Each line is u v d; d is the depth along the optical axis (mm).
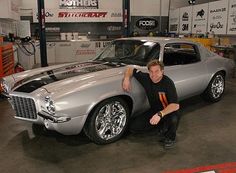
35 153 2859
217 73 4480
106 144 3041
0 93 4973
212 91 4496
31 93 2828
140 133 3340
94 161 2678
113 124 3045
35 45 9680
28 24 9328
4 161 2699
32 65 9086
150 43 3691
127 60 3648
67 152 2873
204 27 9203
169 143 2920
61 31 11625
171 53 3777
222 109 4281
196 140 3143
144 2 12172
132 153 2836
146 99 3258
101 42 11258
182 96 3898
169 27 12109
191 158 2717
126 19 7941
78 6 11531
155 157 2748
